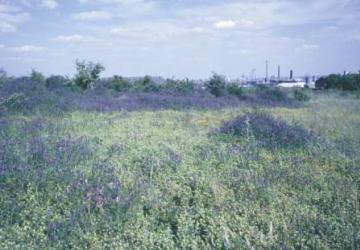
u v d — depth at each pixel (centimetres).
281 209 505
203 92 2631
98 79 2631
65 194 520
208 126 1179
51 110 1402
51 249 400
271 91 2702
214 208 506
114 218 471
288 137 918
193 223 466
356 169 688
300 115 1568
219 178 616
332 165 724
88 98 1856
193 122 1284
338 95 3312
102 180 580
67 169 605
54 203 509
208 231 446
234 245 417
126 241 422
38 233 416
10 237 414
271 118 1105
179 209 502
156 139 929
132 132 996
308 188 585
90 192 520
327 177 637
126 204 497
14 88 1645
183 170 660
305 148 855
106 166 639
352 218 482
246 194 552
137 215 478
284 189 580
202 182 591
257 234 433
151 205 510
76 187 538
